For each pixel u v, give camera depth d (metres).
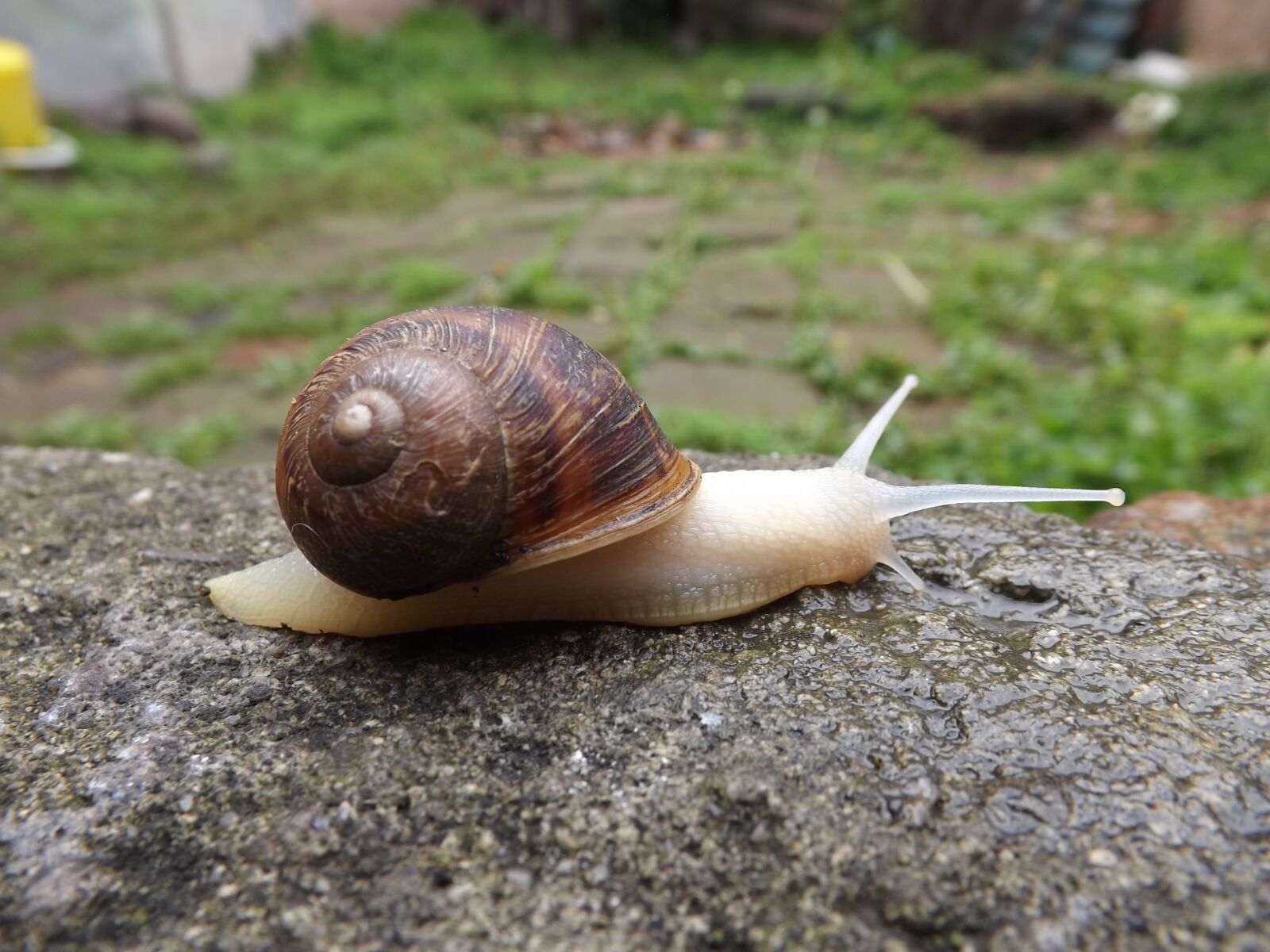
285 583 0.07
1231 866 0.05
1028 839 0.05
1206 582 0.07
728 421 0.16
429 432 0.06
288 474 0.06
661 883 0.05
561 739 0.06
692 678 0.06
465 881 0.05
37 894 0.05
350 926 0.05
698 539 0.07
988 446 0.15
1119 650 0.06
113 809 0.05
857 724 0.06
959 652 0.06
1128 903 0.05
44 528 0.08
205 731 0.06
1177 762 0.05
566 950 0.05
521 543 0.06
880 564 0.07
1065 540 0.08
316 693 0.06
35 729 0.06
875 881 0.05
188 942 0.05
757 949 0.05
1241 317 0.20
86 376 0.20
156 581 0.08
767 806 0.05
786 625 0.07
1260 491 0.14
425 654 0.07
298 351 0.21
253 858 0.05
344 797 0.05
